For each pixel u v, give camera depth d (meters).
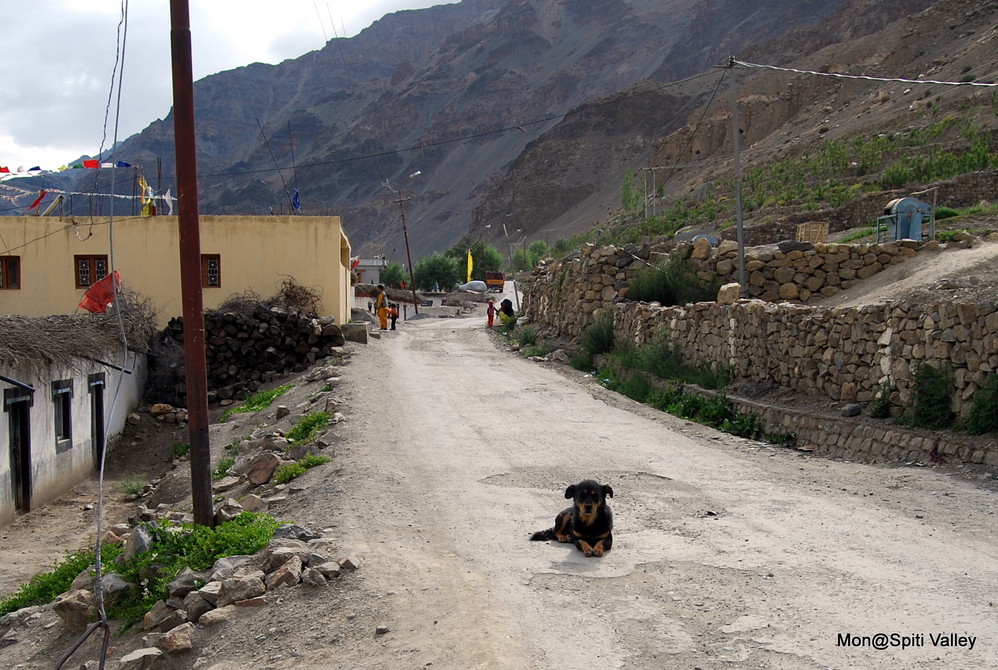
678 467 10.76
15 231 26.45
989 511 7.97
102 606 6.77
